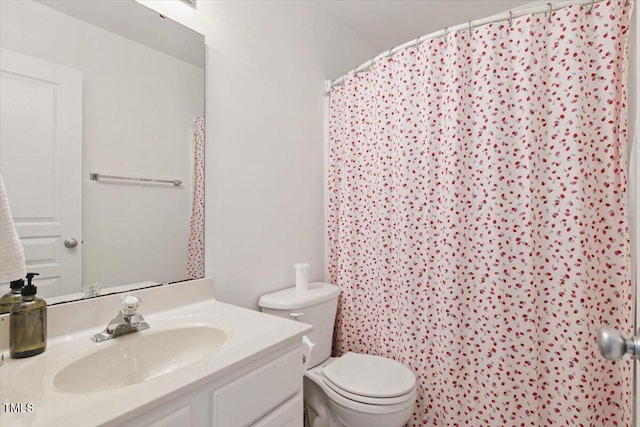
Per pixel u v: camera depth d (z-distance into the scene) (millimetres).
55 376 752
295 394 1019
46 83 966
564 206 1278
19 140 918
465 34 1440
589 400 1216
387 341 1707
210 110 1375
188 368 761
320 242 1983
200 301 1299
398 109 1639
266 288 1617
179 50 1273
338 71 2125
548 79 1316
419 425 1541
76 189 1027
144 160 1185
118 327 958
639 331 514
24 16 924
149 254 1198
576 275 1244
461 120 1426
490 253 1384
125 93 1135
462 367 1439
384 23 2178
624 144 1203
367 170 1817
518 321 1341
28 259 931
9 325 852
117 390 670
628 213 1192
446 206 1444
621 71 1220
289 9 1753
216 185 1397
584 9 1259
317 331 1633
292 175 1776
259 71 1579
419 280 1572
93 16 1060
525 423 1316
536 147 1314
